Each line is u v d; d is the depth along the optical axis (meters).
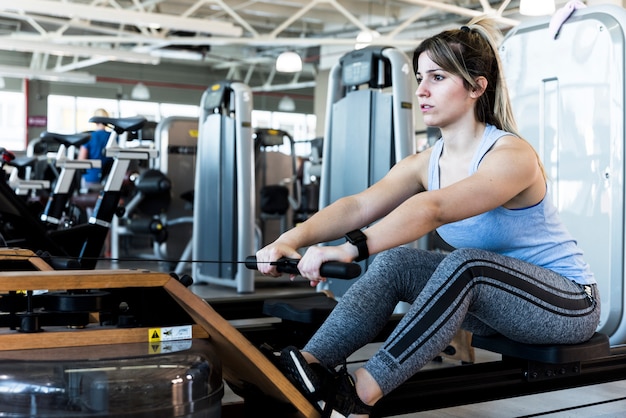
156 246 8.16
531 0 6.95
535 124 3.84
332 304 2.69
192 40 12.38
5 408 1.38
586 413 3.02
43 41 13.42
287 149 10.84
